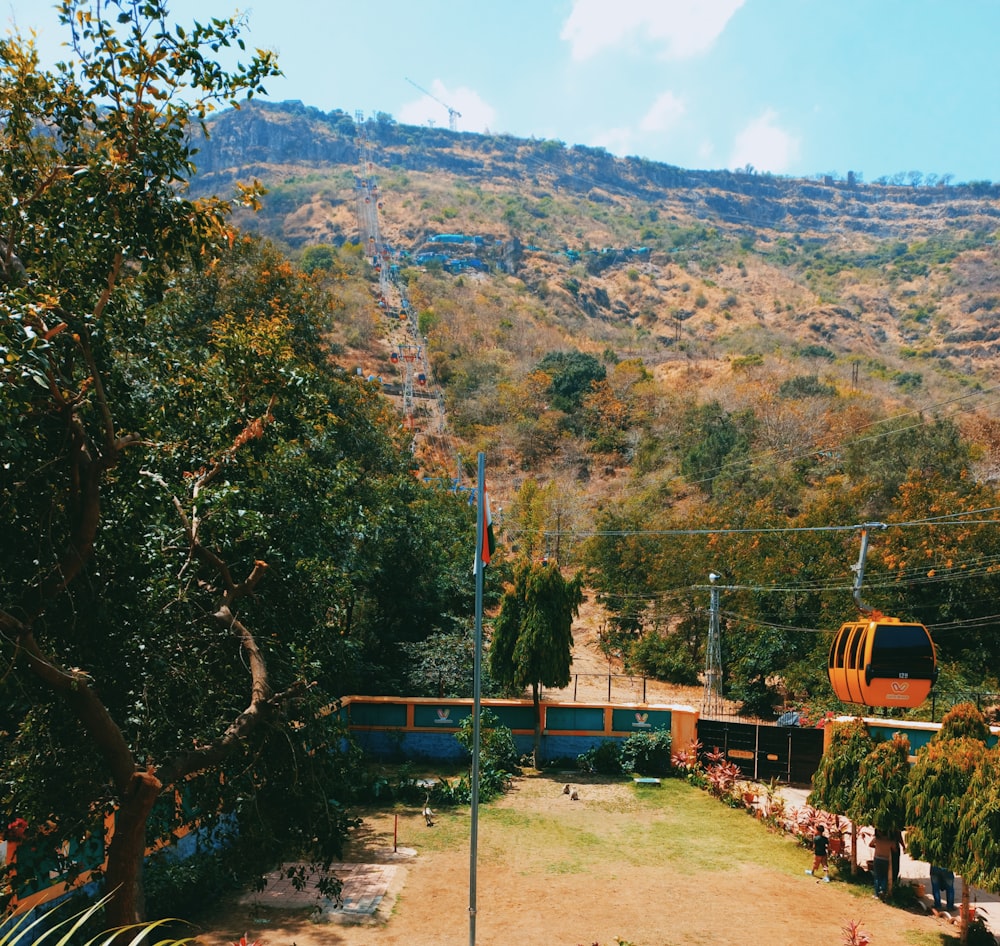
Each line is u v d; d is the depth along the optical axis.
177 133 8.85
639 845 18.16
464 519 44.66
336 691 25.14
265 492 12.96
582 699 35.69
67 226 8.51
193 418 10.43
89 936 9.73
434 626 31.20
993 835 12.75
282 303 36.75
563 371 86.81
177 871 13.58
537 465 75.31
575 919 14.04
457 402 85.50
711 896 15.28
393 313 110.56
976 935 13.40
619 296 161.88
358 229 172.75
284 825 10.21
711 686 33.84
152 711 8.89
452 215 177.38
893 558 33.09
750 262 183.00
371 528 28.55
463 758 24.64
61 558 7.62
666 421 77.12
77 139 9.02
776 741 23.73
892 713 29.47
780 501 55.62
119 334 9.57
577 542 56.59
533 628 24.83
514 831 18.86
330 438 26.36
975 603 31.81
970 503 35.00
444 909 14.26
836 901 15.25
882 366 112.81
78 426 7.49
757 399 75.62
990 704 32.00
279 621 11.05
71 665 8.30
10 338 6.51
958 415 72.12
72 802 8.14
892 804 14.95
